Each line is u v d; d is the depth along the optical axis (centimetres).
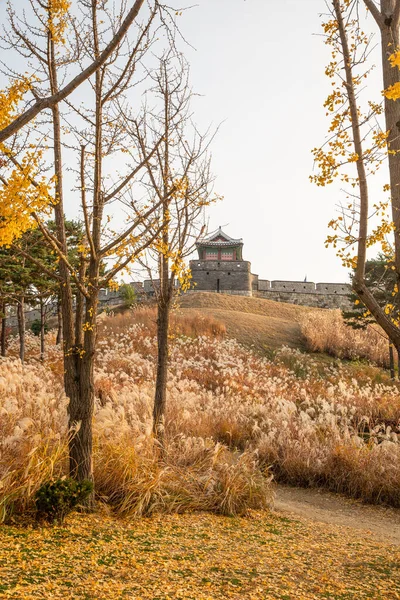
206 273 5453
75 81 407
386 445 1008
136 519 651
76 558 493
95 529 592
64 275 668
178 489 751
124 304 4553
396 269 577
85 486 631
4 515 578
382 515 880
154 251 855
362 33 579
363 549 621
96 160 674
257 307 4631
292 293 5738
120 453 739
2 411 739
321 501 955
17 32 625
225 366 2311
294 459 1082
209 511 744
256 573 488
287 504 905
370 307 563
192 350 2683
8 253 2205
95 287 662
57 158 657
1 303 2598
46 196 440
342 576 497
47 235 596
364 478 979
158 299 919
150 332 2900
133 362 2227
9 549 501
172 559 514
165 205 806
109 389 1427
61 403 797
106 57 412
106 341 2691
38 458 655
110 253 686
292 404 1323
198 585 445
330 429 1191
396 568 531
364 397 1686
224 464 831
